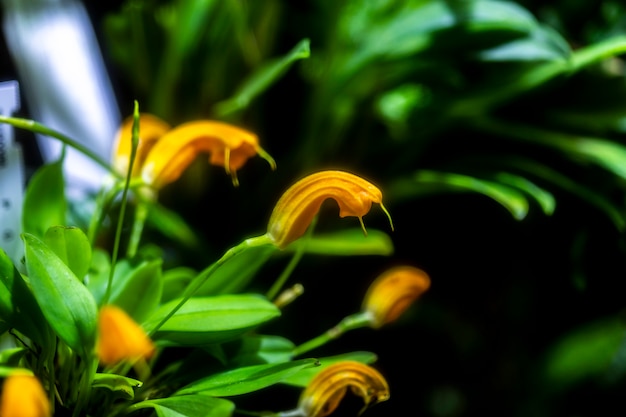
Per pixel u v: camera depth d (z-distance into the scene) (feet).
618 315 1.65
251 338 1.05
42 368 1.00
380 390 1.01
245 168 1.44
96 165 1.34
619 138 1.41
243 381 0.97
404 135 1.40
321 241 1.27
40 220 1.08
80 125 1.34
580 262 1.43
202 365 1.03
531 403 1.67
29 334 0.97
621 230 1.31
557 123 1.40
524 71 1.31
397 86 1.39
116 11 1.50
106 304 0.99
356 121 1.42
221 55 1.37
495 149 1.44
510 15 1.26
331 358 1.09
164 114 1.38
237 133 1.02
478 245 1.60
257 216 1.44
